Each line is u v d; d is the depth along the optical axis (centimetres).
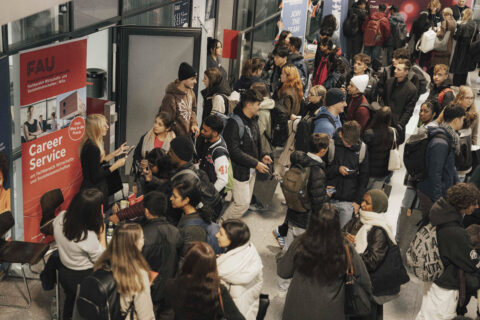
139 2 755
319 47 938
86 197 421
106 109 695
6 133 504
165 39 734
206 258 341
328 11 1309
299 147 649
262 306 429
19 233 577
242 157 593
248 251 392
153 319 374
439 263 454
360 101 706
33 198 552
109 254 358
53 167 572
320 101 702
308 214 532
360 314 388
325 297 381
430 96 821
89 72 742
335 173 562
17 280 546
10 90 522
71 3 595
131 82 747
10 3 357
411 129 1073
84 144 570
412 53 1278
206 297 342
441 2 1525
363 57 782
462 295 452
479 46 1134
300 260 378
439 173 558
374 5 1557
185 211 442
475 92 1293
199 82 830
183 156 499
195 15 903
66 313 457
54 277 462
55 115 560
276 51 885
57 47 542
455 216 439
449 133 569
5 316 494
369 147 613
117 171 602
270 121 664
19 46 520
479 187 571
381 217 437
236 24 1032
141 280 355
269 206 746
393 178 856
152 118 767
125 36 712
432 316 466
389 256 434
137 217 508
